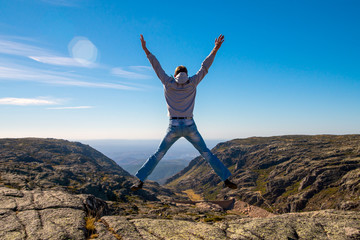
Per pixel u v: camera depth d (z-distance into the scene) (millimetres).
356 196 115688
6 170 93625
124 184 126688
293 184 177500
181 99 4094
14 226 4328
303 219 4367
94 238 3967
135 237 3904
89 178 120312
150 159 4055
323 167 166000
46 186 85125
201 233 3971
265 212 145875
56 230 4195
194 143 4215
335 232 3756
